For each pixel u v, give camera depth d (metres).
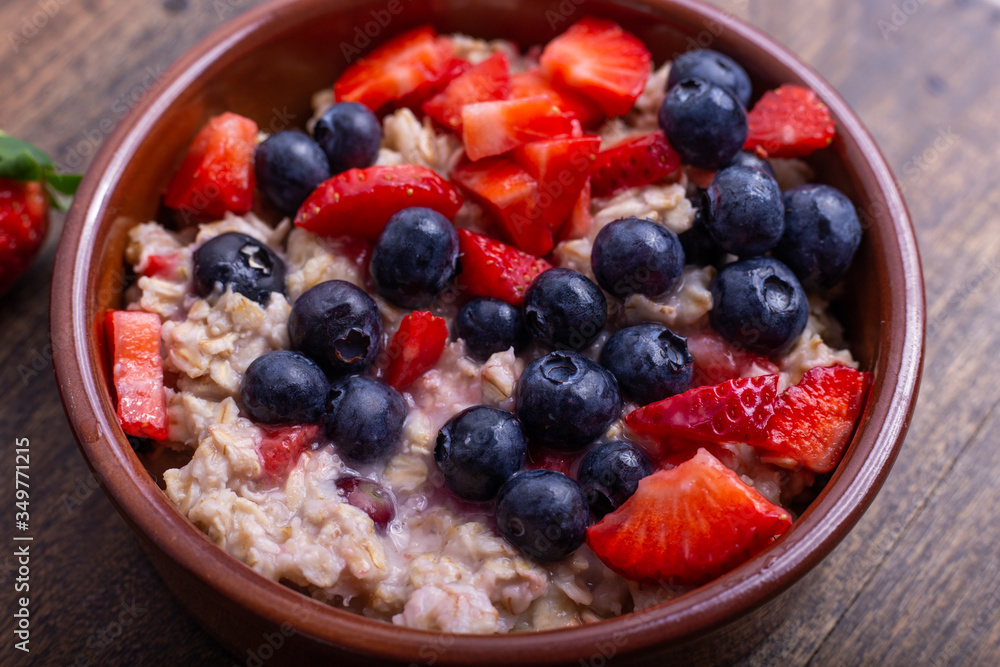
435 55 0.32
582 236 0.30
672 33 0.32
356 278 0.30
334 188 0.29
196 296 0.30
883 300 0.29
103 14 0.36
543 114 0.30
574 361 0.28
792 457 0.28
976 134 0.35
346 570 0.27
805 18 0.36
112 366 0.29
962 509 0.31
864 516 0.31
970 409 0.32
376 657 0.25
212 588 0.25
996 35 0.36
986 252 0.34
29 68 0.35
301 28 0.32
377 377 0.29
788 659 0.30
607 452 0.27
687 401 0.27
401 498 0.28
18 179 0.31
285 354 0.28
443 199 0.30
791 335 0.29
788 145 0.30
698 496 0.27
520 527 0.27
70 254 0.28
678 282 0.29
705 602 0.25
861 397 0.28
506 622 0.27
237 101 0.32
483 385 0.29
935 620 0.30
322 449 0.28
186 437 0.28
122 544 0.30
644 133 0.31
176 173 0.31
